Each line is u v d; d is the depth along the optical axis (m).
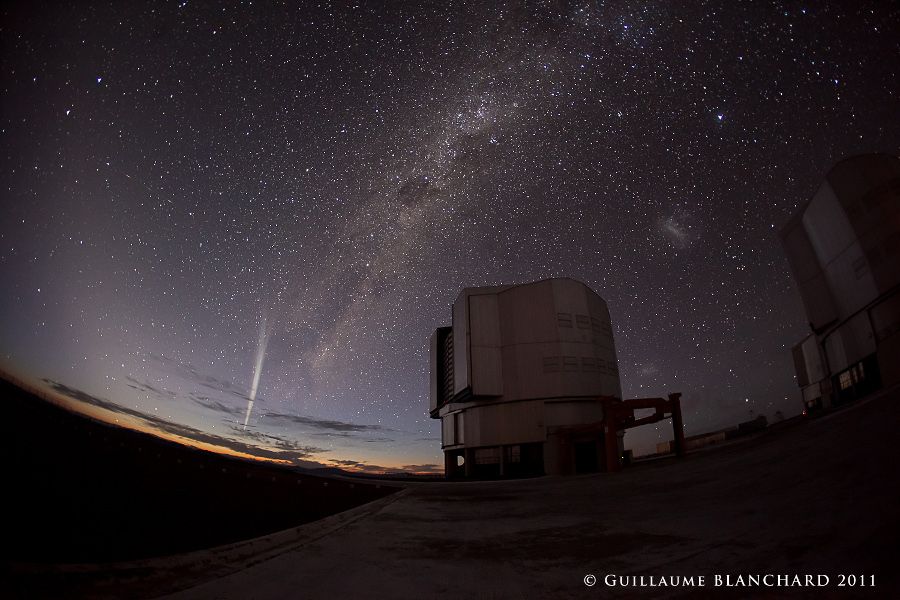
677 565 4.98
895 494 5.83
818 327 33.59
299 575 5.40
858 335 29.17
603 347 47.06
